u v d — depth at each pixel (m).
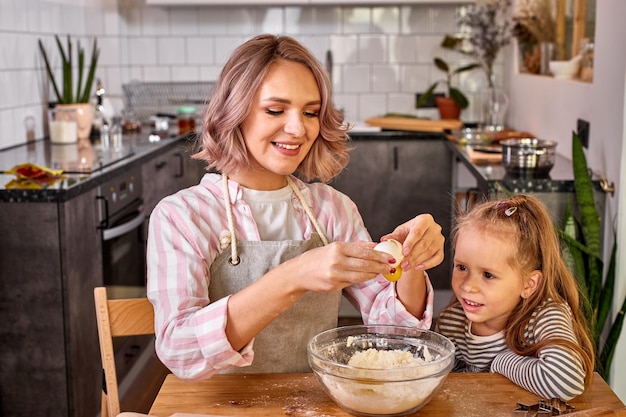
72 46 4.68
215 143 1.56
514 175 3.08
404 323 1.59
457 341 1.87
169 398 1.43
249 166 1.58
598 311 2.74
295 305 1.59
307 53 1.52
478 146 4.00
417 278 1.58
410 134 4.77
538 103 4.16
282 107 1.49
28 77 4.05
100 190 3.12
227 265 1.56
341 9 5.28
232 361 1.37
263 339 1.59
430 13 5.25
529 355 1.61
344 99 5.36
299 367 1.62
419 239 1.47
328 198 1.74
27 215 2.74
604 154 2.95
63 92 4.28
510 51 5.02
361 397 1.32
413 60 5.30
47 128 4.30
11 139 3.87
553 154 3.09
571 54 3.92
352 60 5.32
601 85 2.99
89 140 4.19
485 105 5.06
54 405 2.85
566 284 1.81
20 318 2.80
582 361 1.53
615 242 2.76
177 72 5.36
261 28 5.32
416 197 4.83
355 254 1.26
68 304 2.79
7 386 2.85
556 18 4.17
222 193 1.61
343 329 1.55
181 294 1.45
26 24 4.02
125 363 3.49
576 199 2.97
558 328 1.65
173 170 4.39
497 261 1.71
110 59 5.29
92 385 3.06
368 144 4.80
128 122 4.64
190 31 5.33
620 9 2.75
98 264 3.10
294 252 1.58
